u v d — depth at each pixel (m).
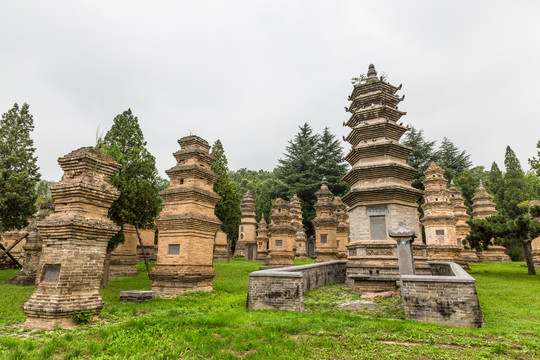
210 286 20.91
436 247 35.72
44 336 9.95
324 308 14.25
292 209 57.91
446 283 11.88
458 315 11.51
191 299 17.12
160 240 20.78
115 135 27.58
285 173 78.00
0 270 34.53
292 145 81.19
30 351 8.43
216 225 21.67
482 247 31.09
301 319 11.73
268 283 14.27
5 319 12.11
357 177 21.95
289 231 37.59
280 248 36.91
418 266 19.94
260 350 8.49
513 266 37.50
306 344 9.09
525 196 59.59
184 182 21.22
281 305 13.88
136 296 16.19
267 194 73.56
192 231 20.08
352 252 21.34
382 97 22.69
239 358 8.10
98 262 12.59
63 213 12.23
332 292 18.33
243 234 61.25
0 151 28.61
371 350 8.66
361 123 22.59
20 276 24.62
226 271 32.00
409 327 10.75
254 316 12.43
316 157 78.44
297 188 71.25
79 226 11.81
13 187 26.81
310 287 19.22
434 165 39.62
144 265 36.28
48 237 12.09
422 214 64.81
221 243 52.16
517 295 18.17
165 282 19.72
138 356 8.00
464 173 70.25
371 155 22.00
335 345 9.02
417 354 8.43
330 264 23.73
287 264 35.91
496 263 42.34
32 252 25.22
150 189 26.25
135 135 28.22
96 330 10.62
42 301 11.28
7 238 39.03
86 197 12.49
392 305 14.42
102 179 13.35
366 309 13.94
